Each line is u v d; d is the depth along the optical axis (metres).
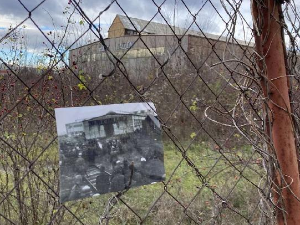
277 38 1.31
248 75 1.40
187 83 4.98
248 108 1.63
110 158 1.05
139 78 4.51
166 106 5.48
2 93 2.32
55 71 2.01
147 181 1.12
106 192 1.04
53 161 2.29
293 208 1.34
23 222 2.44
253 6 1.31
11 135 2.31
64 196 0.98
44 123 2.23
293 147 1.35
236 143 3.39
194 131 5.46
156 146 1.14
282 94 1.33
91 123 1.03
